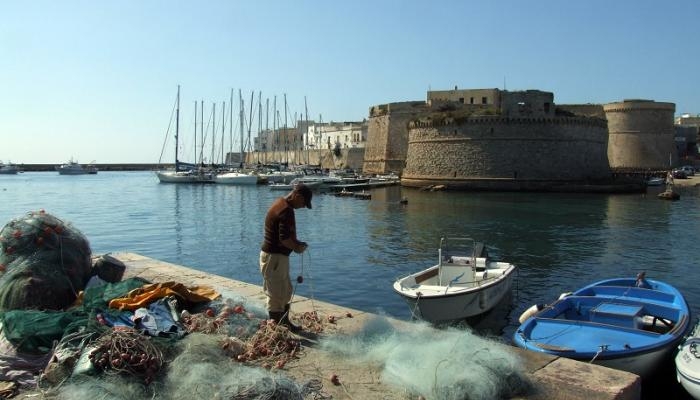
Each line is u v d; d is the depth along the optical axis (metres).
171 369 5.71
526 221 39.53
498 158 70.38
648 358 9.95
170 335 6.56
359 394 5.59
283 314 7.46
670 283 20.80
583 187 67.12
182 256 26.91
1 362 6.10
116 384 5.34
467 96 91.88
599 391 5.64
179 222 40.62
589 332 11.08
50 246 8.52
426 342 6.77
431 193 67.19
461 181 71.31
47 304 7.94
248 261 25.47
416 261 25.08
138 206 53.75
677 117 159.50
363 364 6.41
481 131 70.94
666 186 78.12
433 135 75.12
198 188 78.31
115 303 7.38
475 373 5.51
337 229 36.00
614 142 101.81
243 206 52.56
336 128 139.50
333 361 6.52
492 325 15.41
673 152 101.69
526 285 20.42
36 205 55.47
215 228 37.12
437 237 32.34
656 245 29.53
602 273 22.61
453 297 14.06
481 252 18.02
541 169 69.75
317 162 127.12
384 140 95.69
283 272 7.36
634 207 49.84
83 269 9.10
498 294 15.94
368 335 7.30
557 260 25.44
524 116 70.12
